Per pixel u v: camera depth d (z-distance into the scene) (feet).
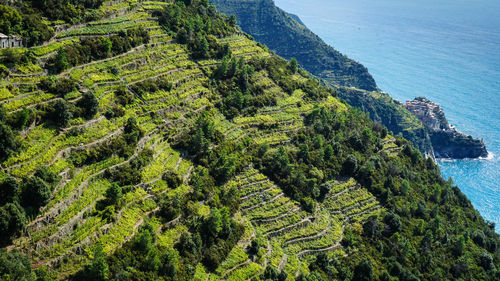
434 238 564.71
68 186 344.90
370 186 592.60
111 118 431.02
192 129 506.07
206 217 407.64
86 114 407.23
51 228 312.91
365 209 558.15
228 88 610.24
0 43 395.96
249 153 533.96
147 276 321.73
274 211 483.51
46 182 328.90
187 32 643.04
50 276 291.99
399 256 513.45
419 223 558.97
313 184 528.22
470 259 557.33
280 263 427.33
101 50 496.64
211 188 445.37
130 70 515.91
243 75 626.64
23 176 321.52
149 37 582.76
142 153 425.28
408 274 492.54
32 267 290.56
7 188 305.53
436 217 576.20
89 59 480.23
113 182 376.27
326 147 592.19
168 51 594.65
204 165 472.85
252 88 638.12
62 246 311.06
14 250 287.69
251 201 480.64
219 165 479.41
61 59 427.33
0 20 412.77
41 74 411.54
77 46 471.62
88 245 323.78
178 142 481.05
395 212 571.69
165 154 456.04
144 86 502.38
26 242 298.97
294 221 485.56
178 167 450.71
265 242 440.04
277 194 506.07
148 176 409.69
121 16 593.01
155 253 333.42
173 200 394.32
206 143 486.38
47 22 474.49
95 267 301.22
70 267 305.32
